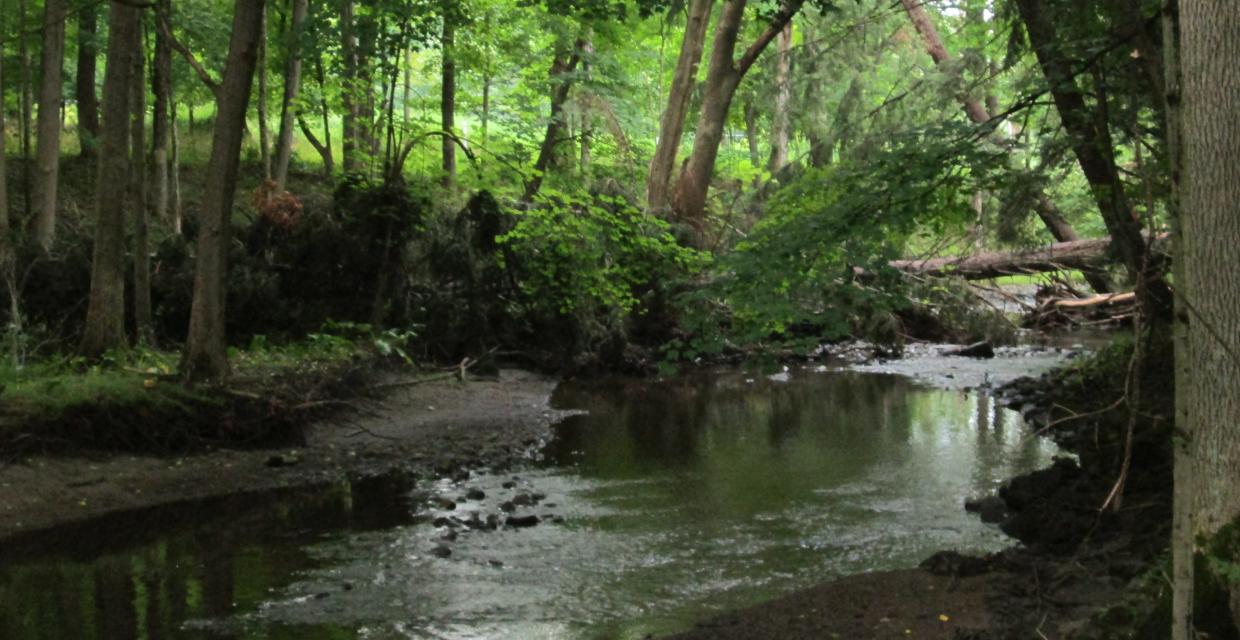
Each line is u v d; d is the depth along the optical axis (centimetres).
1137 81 984
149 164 2547
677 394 1950
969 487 1166
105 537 985
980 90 1530
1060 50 1003
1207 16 523
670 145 2745
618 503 1116
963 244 2422
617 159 3031
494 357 2066
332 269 1855
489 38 2492
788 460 1332
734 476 1241
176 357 1507
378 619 759
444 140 2647
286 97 2241
